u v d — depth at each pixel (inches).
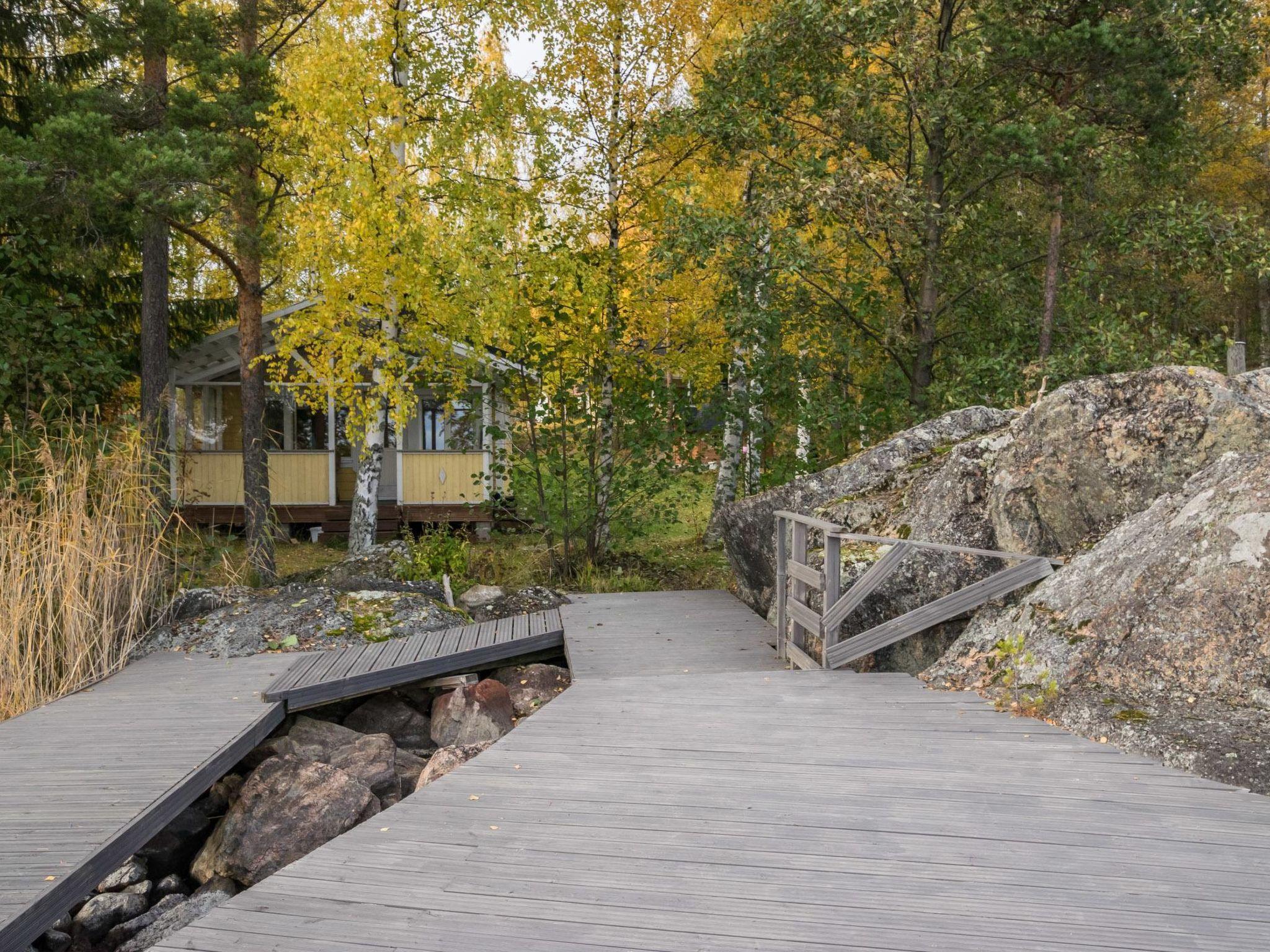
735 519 385.1
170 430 579.8
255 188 492.1
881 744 182.5
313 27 554.6
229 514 668.7
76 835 161.6
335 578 389.7
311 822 207.3
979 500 276.7
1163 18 410.0
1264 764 154.0
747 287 468.4
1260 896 116.0
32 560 277.9
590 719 205.9
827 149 482.3
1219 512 195.9
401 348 475.5
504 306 415.2
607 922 112.4
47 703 247.3
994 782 159.0
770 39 451.2
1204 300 587.2
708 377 504.1
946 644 257.0
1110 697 189.3
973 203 485.7
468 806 152.2
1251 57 443.5
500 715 270.4
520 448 497.4
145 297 526.0
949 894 118.3
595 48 473.7
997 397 443.2
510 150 479.2
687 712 211.2
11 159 397.4
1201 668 181.2
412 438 706.8
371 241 424.5
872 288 483.8
